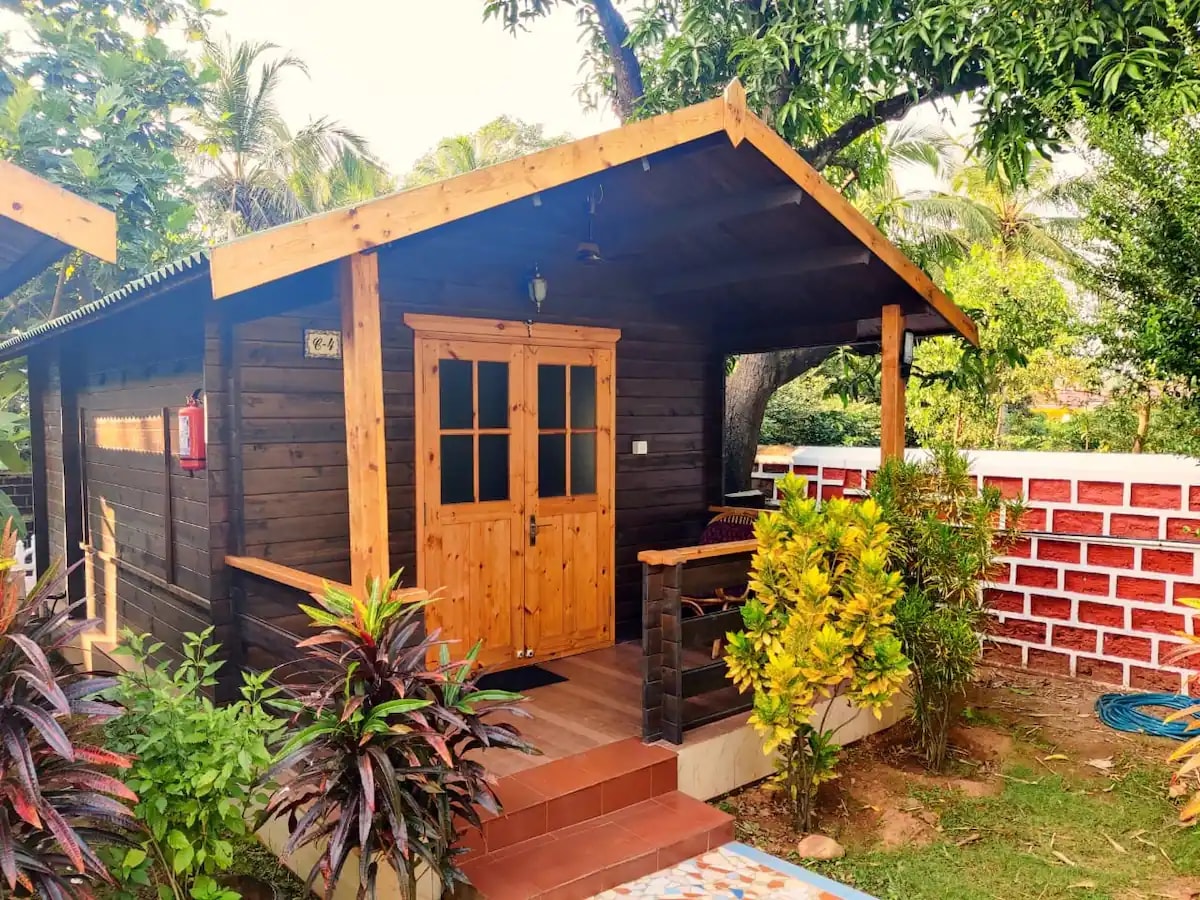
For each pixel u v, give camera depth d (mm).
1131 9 5527
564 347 5496
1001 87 6012
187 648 3299
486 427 5145
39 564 7633
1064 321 7445
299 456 4379
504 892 2959
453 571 5000
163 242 8609
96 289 9789
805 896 3156
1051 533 5969
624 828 3467
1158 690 5539
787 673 3543
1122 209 4473
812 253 4762
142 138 8812
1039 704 5445
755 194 4199
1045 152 6434
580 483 5633
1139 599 5625
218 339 4117
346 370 3092
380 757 2545
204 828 2670
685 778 3908
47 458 7629
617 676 5078
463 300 4984
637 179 4125
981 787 4254
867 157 8711
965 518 4555
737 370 8555
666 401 6191
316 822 2682
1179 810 3996
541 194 3885
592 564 5688
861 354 7531
